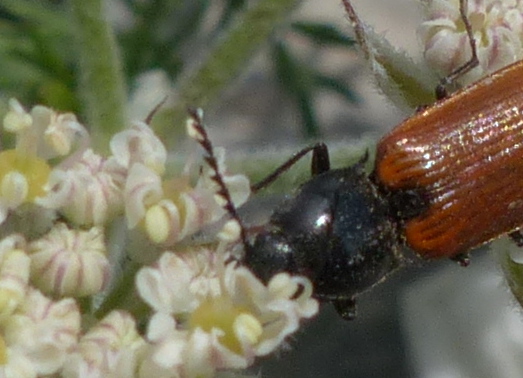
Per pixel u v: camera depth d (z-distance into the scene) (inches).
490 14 2.0
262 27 2.1
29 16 2.2
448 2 2.0
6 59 2.2
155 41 2.3
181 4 2.3
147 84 2.3
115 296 1.8
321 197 1.8
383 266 1.9
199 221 1.8
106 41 2.0
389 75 1.9
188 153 1.9
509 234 1.9
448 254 1.9
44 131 1.8
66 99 2.2
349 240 1.8
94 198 1.8
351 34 2.0
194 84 2.1
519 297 1.9
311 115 2.4
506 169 1.9
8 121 1.8
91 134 2.0
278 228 1.8
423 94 2.0
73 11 2.0
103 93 2.0
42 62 2.2
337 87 2.4
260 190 1.9
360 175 1.9
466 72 1.9
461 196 1.9
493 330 2.4
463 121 1.9
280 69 2.4
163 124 2.0
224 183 1.8
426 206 1.9
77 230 1.8
